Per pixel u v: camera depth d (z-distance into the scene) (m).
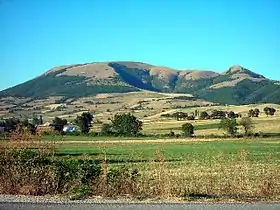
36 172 17.72
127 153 60.53
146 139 106.50
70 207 14.09
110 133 120.44
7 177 17.48
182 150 68.00
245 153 28.12
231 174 22.72
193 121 159.12
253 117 158.38
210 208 14.66
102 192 17.27
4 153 18.81
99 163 19.97
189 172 28.38
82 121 127.19
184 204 15.33
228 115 172.75
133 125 122.38
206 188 19.30
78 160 19.30
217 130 127.12
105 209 13.93
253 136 109.19
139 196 16.80
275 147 74.00
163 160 22.48
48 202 14.92
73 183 17.67
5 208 13.53
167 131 133.75
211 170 26.62
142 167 28.16
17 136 20.36
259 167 28.58
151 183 18.52
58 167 18.17
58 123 126.88
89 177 18.06
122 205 14.73
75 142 90.94
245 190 18.89
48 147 20.22
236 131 114.88
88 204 14.73
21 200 15.16
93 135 117.38
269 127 125.81
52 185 17.42
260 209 14.67
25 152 19.06
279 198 17.17
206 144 86.19
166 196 16.97
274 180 19.92
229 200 16.53
